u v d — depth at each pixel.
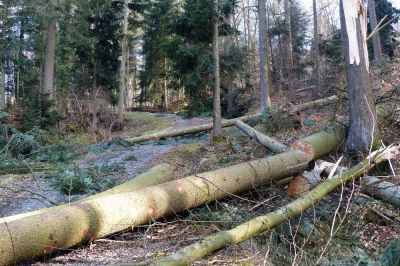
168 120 22.44
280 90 20.95
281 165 6.04
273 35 22.20
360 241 4.71
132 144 12.45
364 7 6.91
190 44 11.20
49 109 15.01
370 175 6.10
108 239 4.55
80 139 15.62
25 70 20.92
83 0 18.08
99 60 21.27
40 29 19.12
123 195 4.59
